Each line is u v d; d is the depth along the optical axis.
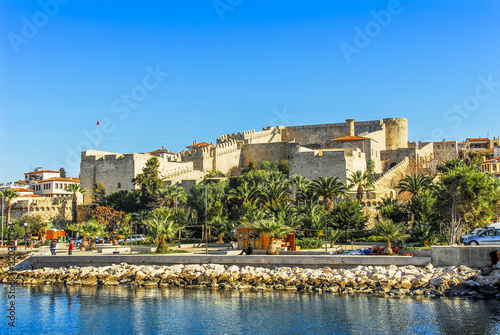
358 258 58.84
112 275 65.38
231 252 70.44
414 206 86.50
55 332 47.06
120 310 52.56
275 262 61.75
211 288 59.88
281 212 83.81
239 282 59.91
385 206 91.81
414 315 47.50
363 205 104.56
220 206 106.12
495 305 49.41
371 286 55.62
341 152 119.88
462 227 72.88
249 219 82.56
